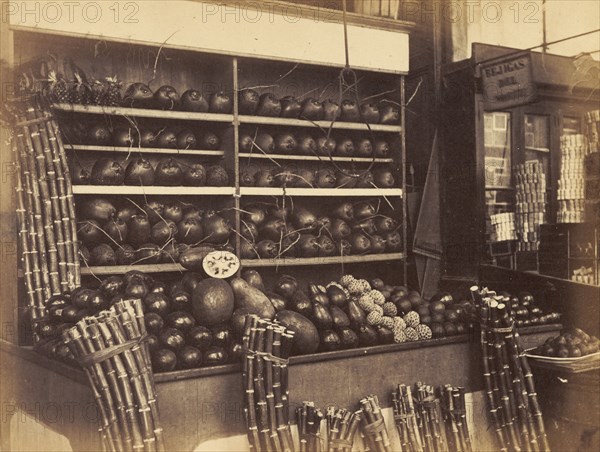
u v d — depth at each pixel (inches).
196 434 136.9
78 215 191.5
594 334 186.9
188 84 220.5
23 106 176.6
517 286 207.0
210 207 220.7
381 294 181.5
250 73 233.0
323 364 153.6
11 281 175.5
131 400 128.3
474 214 219.1
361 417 154.9
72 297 156.8
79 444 137.9
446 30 230.5
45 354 151.1
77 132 193.3
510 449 169.9
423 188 236.2
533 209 221.8
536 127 235.3
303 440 145.7
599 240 191.2
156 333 141.8
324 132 232.8
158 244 195.5
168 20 197.6
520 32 249.4
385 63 234.4
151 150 200.5
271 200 228.4
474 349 179.0
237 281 157.3
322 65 224.1
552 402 171.0
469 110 220.5
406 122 245.9
